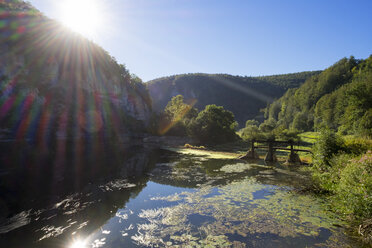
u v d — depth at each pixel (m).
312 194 11.55
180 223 8.16
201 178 16.48
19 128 27.38
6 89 26.25
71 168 20.31
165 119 76.69
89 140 44.38
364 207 7.32
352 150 14.04
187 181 15.49
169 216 8.88
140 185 14.34
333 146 14.84
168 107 97.00
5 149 23.38
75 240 6.99
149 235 7.23
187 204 10.38
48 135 32.56
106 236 7.23
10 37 29.48
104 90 56.16
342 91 75.75
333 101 79.62
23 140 26.89
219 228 7.64
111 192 12.67
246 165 23.12
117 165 22.92
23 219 8.77
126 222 8.36
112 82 62.16
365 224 6.93
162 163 24.83
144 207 10.06
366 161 8.73
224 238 6.89
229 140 64.75
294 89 146.12
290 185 13.77
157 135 72.50
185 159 28.62
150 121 81.00
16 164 20.31
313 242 6.51
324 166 14.19
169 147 50.38
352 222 7.71
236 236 7.02
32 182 14.75
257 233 7.20
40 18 37.19
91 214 9.27
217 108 67.31
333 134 15.57
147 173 18.59
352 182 8.44
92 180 15.73
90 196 11.87
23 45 31.14
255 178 16.19
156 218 8.71
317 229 7.36
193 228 7.70
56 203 10.72
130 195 12.05
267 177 16.50
